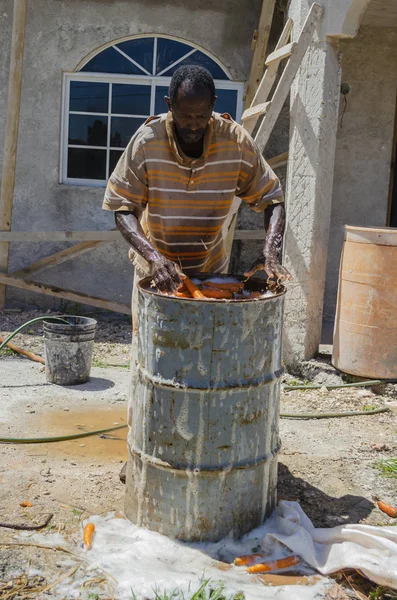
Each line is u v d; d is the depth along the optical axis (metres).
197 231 3.90
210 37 8.51
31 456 4.70
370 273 6.03
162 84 8.64
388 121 8.30
